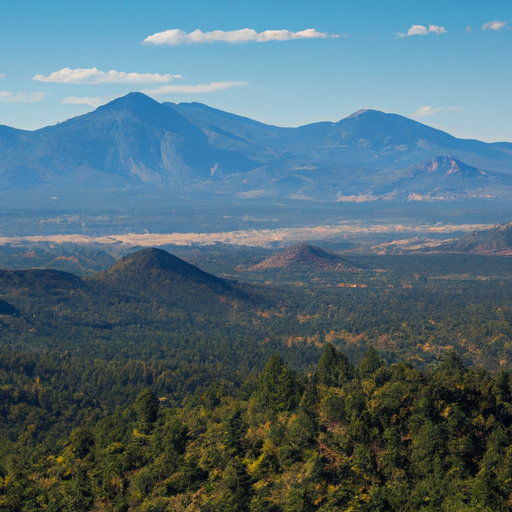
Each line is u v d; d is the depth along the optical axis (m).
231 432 139.25
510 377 142.00
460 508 107.31
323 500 117.56
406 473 120.56
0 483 139.50
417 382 140.12
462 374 150.25
